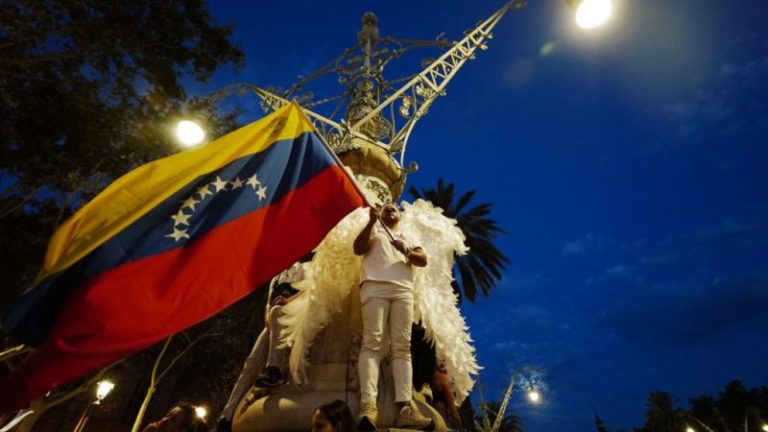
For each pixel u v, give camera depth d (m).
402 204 4.67
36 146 10.08
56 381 2.48
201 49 10.72
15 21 8.38
